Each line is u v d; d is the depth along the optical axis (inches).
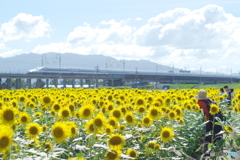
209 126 433.1
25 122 278.8
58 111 344.2
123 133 313.1
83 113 280.2
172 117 366.6
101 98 482.3
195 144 449.1
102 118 250.1
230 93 772.0
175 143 323.3
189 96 616.1
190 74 7514.8
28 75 5354.3
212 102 444.8
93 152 255.3
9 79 5378.9
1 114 223.8
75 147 262.1
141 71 7288.4
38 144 264.1
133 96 614.9
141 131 341.7
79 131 295.6
